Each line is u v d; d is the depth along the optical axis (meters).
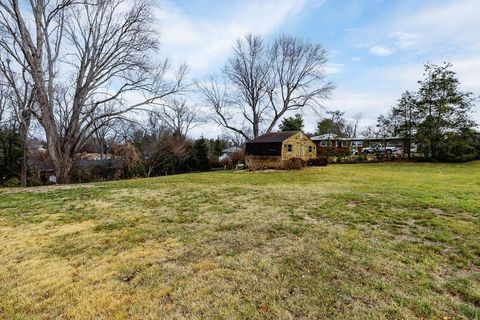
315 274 3.18
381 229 4.82
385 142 29.78
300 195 8.30
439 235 4.43
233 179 13.70
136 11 17.00
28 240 4.55
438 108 23.53
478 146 24.23
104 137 33.09
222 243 4.26
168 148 28.48
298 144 24.69
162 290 2.89
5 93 20.02
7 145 21.61
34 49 14.70
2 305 2.68
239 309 2.53
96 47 16.69
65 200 8.20
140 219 5.80
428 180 11.83
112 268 3.44
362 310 2.48
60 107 18.58
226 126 32.78
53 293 2.88
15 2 13.76
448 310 2.47
